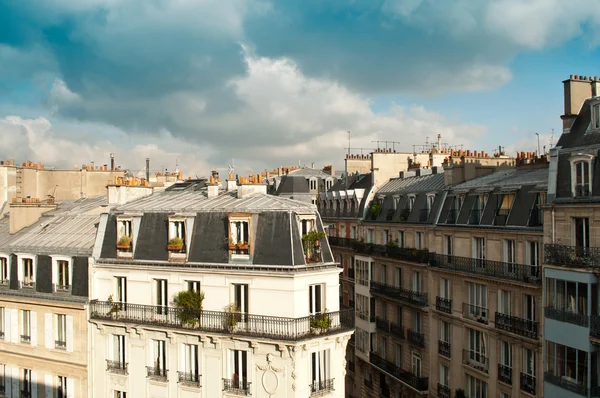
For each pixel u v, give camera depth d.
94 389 34.12
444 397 42.28
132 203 37.28
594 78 33.59
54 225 40.28
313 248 30.67
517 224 35.41
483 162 50.59
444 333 43.09
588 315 28.88
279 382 29.14
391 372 48.53
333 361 30.84
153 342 32.84
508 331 35.50
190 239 32.44
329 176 76.56
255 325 29.66
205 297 31.42
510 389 35.66
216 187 36.75
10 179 50.84
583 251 29.45
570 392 29.80
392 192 53.31
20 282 36.97
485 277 37.44
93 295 34.66
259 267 29.84
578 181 30.61
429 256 44.19
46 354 35.69
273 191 75.31
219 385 30.55
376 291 51.53
